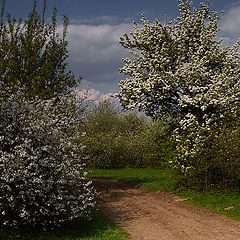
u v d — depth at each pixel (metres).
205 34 27.05
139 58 28.12
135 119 53.00
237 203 19.17
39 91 23.16
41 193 14.27
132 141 43.09
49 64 23.88
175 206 20.23
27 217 14.16
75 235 14.43
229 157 21.28
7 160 13.77
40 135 15.28
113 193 25.19
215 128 22.38
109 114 51.59
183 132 23.56
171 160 23.44
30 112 15.88
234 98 24.59
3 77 21.55
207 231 14.88
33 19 24.39
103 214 18.45
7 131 15.00
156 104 27.89
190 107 26.11
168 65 27.42
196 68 25.75
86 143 40.34
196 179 22.66
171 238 14.02
